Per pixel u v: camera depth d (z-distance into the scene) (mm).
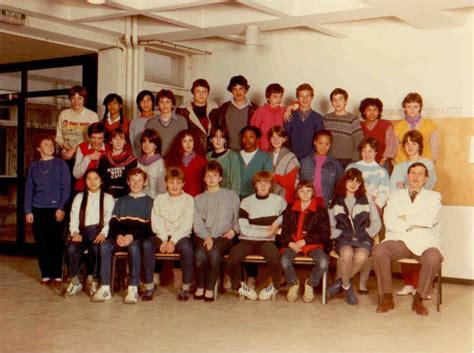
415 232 5195
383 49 6715
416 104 5957
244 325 4539
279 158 5793
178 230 5418
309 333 4352
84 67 7312
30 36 6484
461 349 4008
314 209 5383
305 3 5938
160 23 6773
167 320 4656
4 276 6367
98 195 5539
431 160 5773
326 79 7023
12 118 7840
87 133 6273
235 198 5531
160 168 5777
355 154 5980
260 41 7363
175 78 7781
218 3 6406
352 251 5230
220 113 6227
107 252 5297
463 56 6336
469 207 6336
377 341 4172
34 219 6062
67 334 4242
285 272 5277
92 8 6148
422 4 5469
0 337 4152
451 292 5910
